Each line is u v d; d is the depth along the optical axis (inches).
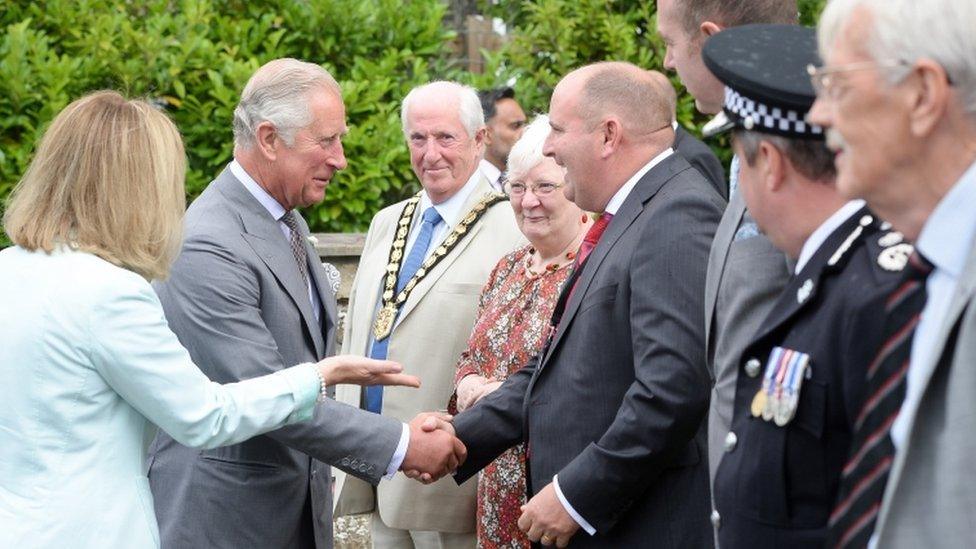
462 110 168.6
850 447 77.7
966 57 65.4
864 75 68.2
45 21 239.5
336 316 145.4
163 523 132.4
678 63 119.0
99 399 102.5
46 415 100.6
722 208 119.2
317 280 144.6
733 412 87.9
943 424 65.7
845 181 71.0
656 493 117.6
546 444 122.5
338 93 140.3
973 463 63.7
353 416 134.1
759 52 87.0
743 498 82.7
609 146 122.3
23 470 100.3
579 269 126.2
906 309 71.3
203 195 138.8
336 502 170.1
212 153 235.3
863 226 80.5
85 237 104.2
